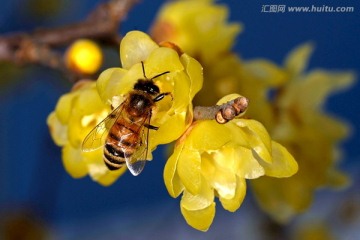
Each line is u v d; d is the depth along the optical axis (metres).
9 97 0.33
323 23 0.42
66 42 0.29
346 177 0.30
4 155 0.34
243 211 0.39
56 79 0.31
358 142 0.43
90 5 0.35
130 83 0.26
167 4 0.30
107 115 0.26
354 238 0.35
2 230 0.33
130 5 0.29
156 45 0.26
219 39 0.30
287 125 0.30
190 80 0.25
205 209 0.26
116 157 0.26
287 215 0.30
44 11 0.33
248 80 0.29
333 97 0.44
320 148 0.30
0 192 0.34
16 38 0.29
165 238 0.37
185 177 0.25
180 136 0.25
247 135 0.25
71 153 0.27
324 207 0.36
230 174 0.26
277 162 0.26
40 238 0.33
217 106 0.25
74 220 0.47
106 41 0.29
